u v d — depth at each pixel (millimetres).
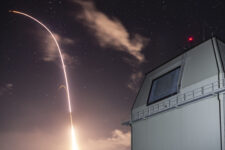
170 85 23344
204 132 18172
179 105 20781
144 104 25953
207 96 18344
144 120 25484
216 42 20391
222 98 17344
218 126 17219
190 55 22562
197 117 19000
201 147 18188
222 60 19250
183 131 20078
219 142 16922
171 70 24250
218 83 17984
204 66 20109
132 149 26781
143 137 25141
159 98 24016
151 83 26641
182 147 19891
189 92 20344
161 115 23031
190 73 21281
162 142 22188
